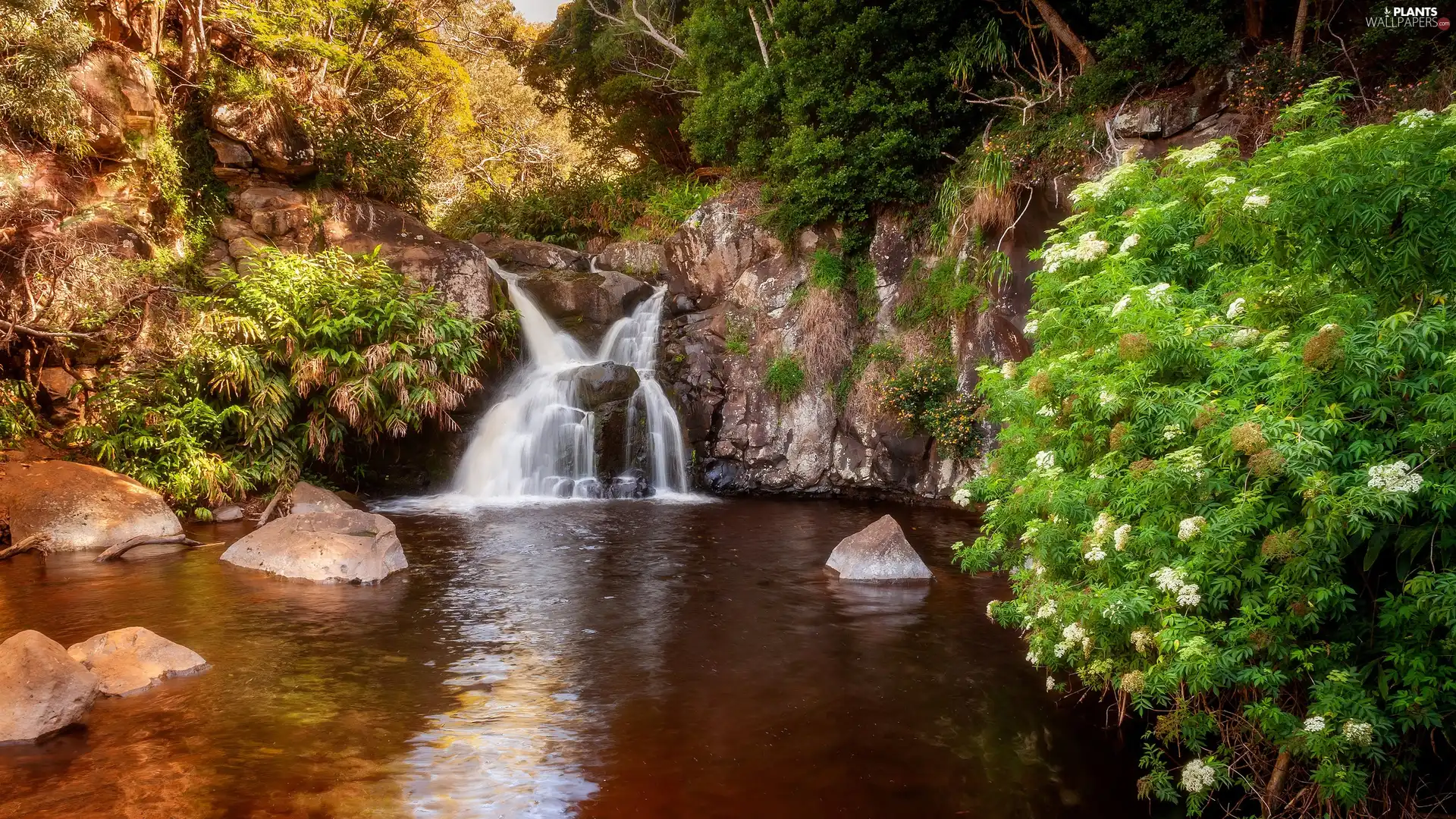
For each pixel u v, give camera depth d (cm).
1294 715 369
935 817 389
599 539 1007
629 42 2309
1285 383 364
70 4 1118
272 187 1400
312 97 1712
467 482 1367
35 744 445
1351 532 330
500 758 437
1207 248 479
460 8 2759
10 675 461
